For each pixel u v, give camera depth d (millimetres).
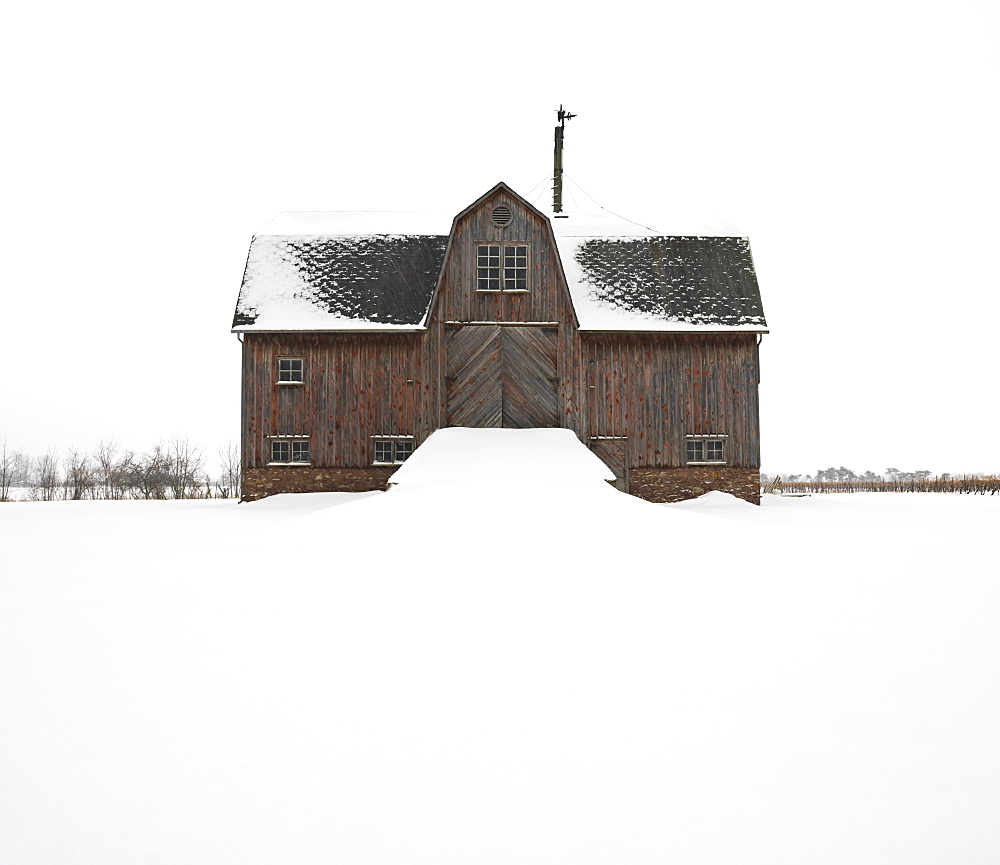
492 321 23406
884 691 5496
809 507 23203
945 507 23547
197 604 7930
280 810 3949
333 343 24000
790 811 3910
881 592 8469
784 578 9102
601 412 23859
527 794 4082
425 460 18219
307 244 25578
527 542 10477
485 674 5840
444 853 3572
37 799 4090
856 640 6676
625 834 3713
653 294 24703
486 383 23344
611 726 4910
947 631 6945
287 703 5312
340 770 4355
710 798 4035
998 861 3490
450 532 11023
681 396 24156
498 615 7363
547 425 23344
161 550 11828
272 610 7617
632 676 5797
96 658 6285
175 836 3727
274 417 23938
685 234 26484
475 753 4547
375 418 23828
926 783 4184
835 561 10383
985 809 3922
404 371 23859
